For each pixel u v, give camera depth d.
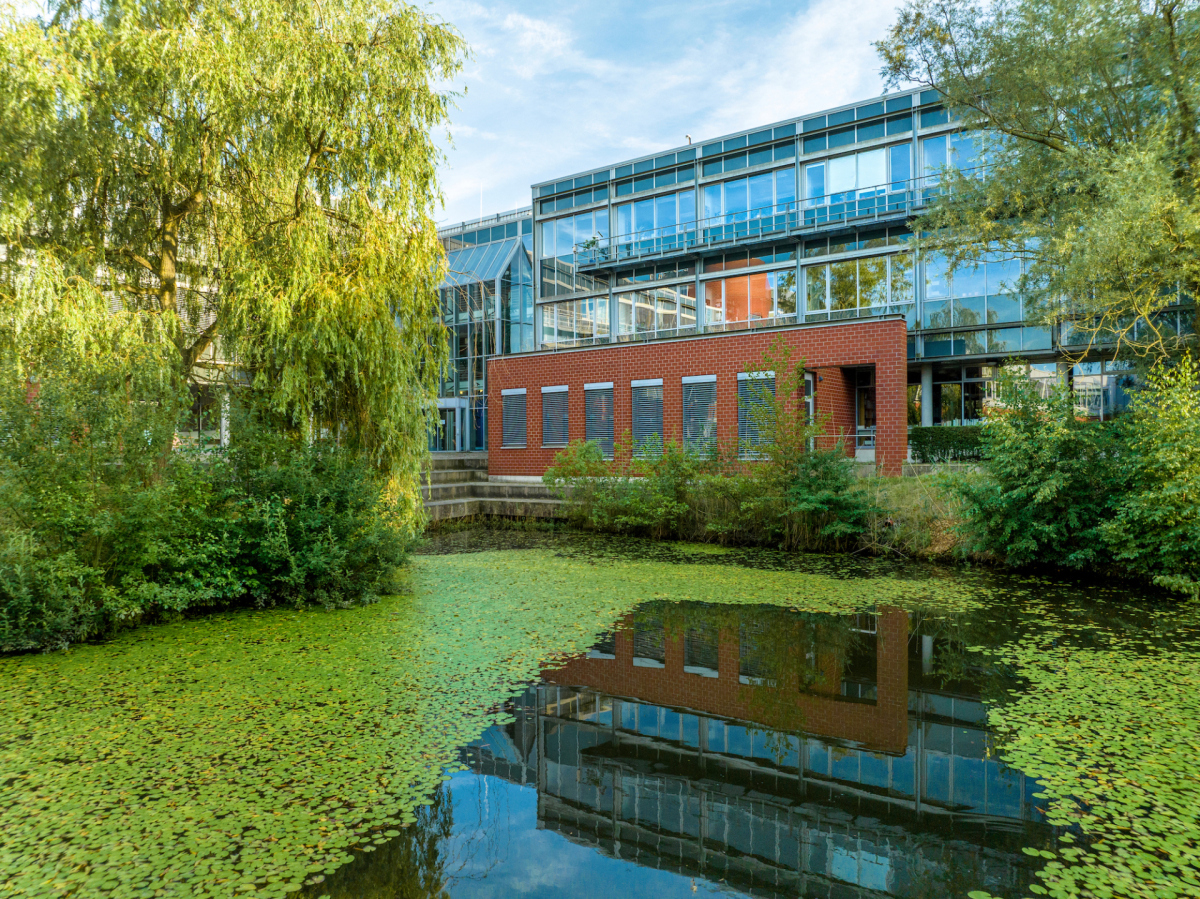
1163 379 9.12
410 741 4.32
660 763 4.09
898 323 15.98
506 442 21.44
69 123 6.99
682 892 2.85
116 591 6.48
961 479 10.32
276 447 7.85
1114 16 11.86
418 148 8.84
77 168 7.48
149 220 8.41
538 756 4.16
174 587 6.86
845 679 5.51
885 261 23.62
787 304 25.64
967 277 22.17
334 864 3.03
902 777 3.88
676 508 13.54
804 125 25.27
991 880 2.92
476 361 29.30
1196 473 8.20
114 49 7.07
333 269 8.48
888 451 16.11
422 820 3.43
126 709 4.77
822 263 24.86
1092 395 21.03
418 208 9.05
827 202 24.94
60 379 6.57
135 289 8.13
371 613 7.54
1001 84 13.47
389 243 8.69
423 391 9.48
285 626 6.95
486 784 3.81
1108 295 11.55
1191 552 8.39
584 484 15.66
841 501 11.80
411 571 10.06
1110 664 5.74
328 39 8.05
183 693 5.08
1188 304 14.70
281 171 8.20
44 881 2.86
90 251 7.64
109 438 6.73
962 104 14.57
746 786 3.81
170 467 7.23
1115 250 10.42
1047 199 14.16
